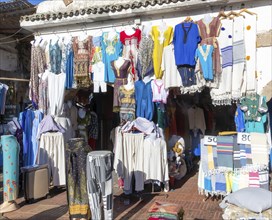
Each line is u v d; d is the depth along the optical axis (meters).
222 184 6.16
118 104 7.29
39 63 8.00
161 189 7.20
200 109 9.53
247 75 6.54
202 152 6.45
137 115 7.12
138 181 6.59
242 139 6.12
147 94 7.07
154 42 6.96
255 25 6.53
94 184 4.81
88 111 9.36
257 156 5.99
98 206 4.84
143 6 7.15
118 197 6.72
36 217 5.70
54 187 7.69
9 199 6.09
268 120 6.54
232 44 6.50
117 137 6.68
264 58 6.58
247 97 6.50
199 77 6.59
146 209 5.97
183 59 6.57
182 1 6.82
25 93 12.23
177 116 9.15
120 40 7.39
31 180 6.55
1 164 9.28
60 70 7.82
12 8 10.34
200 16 7.09
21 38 12.32
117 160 6.57
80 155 5.23
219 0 6.53
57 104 7.73
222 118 10.25
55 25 8.16
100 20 7.84
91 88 9.04
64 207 6.26
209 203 6.19
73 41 7.75
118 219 5.47
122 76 7.26
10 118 11.16
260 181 5.89
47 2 8.66
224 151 6.16
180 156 7.69
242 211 4.56
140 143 6.65
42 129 7.30
